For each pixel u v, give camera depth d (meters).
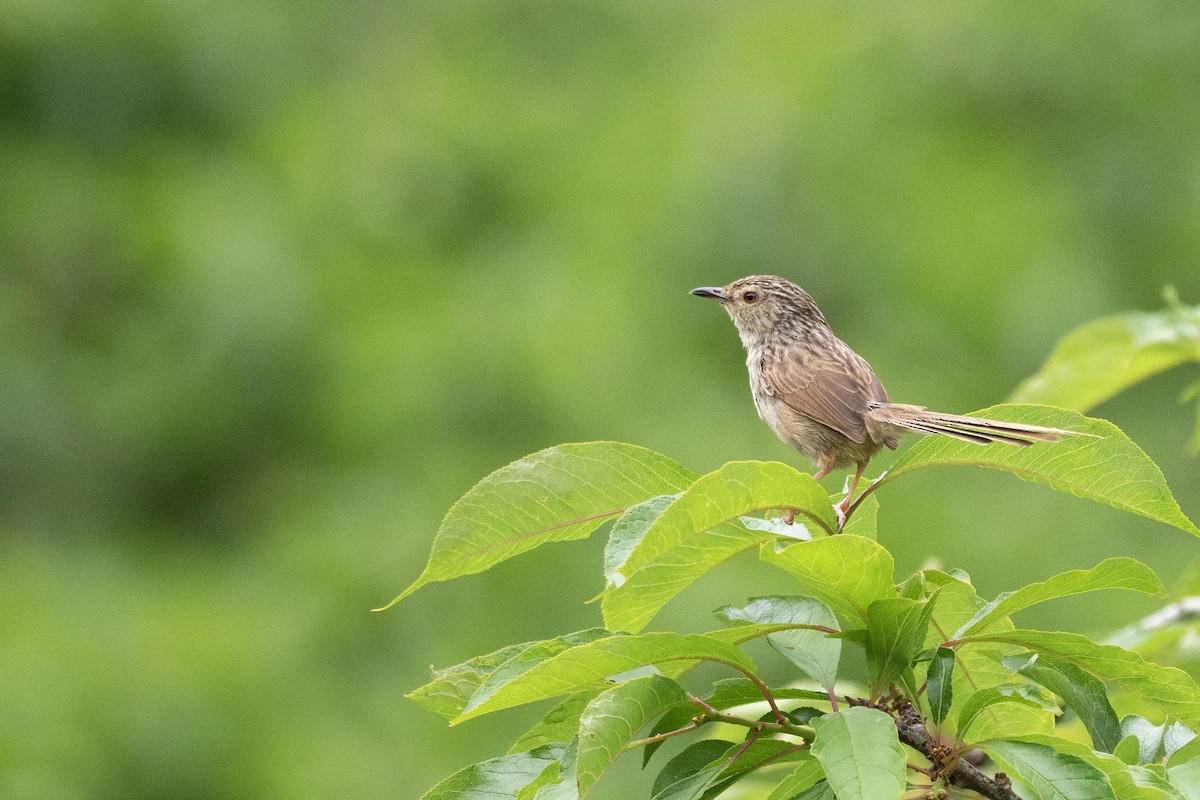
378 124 19.34
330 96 19.84
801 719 4.56
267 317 17.73
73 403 18.06
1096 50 17.44
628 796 12.62
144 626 15.34
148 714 14.49
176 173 19.36
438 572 4.82
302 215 18.66
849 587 4.53
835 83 17.23
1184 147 17.00
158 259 18.56
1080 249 16.48
